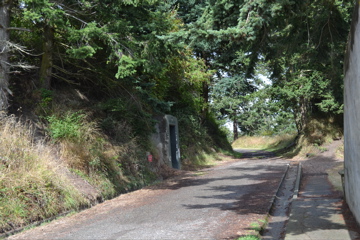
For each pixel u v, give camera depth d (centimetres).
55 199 757
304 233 526
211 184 1144
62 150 963
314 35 983
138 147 1390
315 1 922
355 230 529
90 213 773
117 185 1054
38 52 1258
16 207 668
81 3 1072
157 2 1212
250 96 2956
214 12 721
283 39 957
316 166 1634
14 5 1023
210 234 541
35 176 757
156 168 1455
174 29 1805
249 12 673
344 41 982
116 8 1104
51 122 1051
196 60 2173
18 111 1045
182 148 1991
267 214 683
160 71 1187
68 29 952
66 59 1251
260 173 1380
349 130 650
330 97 2170
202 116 2739
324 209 691
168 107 1612
